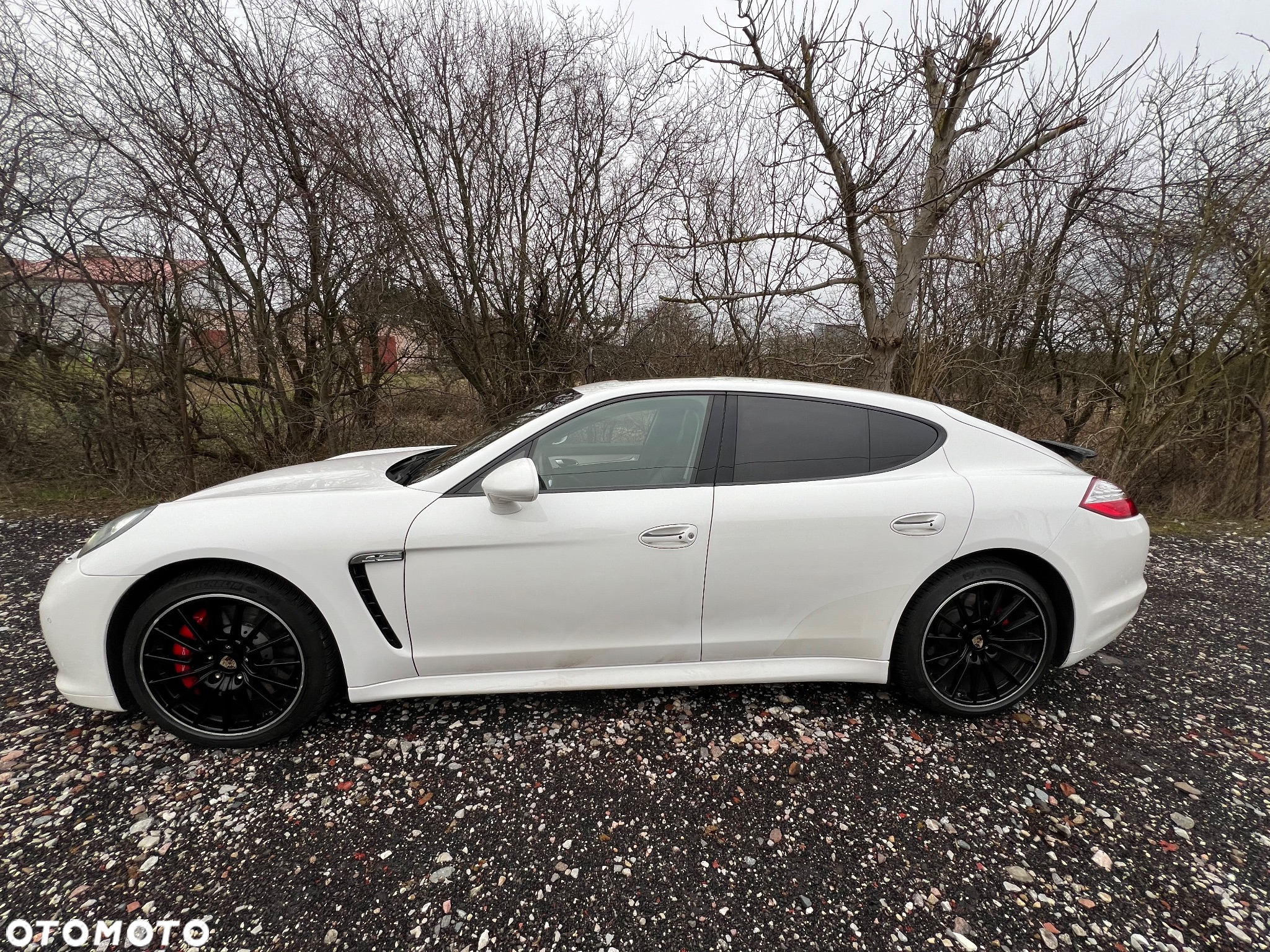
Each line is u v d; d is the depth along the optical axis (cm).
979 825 193
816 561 232
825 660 246
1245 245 599
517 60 607
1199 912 163
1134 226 629
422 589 221
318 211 570
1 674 270
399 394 659
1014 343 786
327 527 216
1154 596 395
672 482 233
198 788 203
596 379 695
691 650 239
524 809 196
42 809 192
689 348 730
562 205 655
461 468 229
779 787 208
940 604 239
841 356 646
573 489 229
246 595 213
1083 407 737
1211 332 641
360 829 187
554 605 227
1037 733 241
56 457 623
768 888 170
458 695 237
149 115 517
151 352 583
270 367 611
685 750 226
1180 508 632
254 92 544
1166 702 264
